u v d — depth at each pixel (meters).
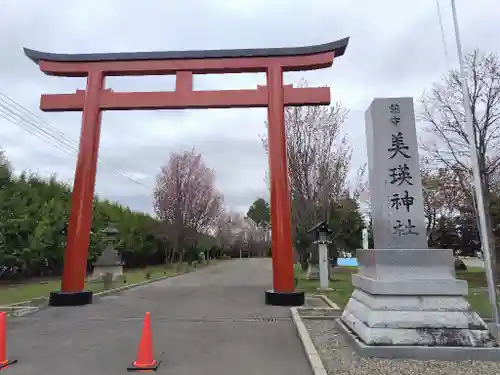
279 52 12.39
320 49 12.26
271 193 11.90
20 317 9.52
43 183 22.41
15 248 18.03
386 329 6.01
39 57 12.69
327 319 8.95
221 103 12.31
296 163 18.98
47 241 19.27
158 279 21.34
